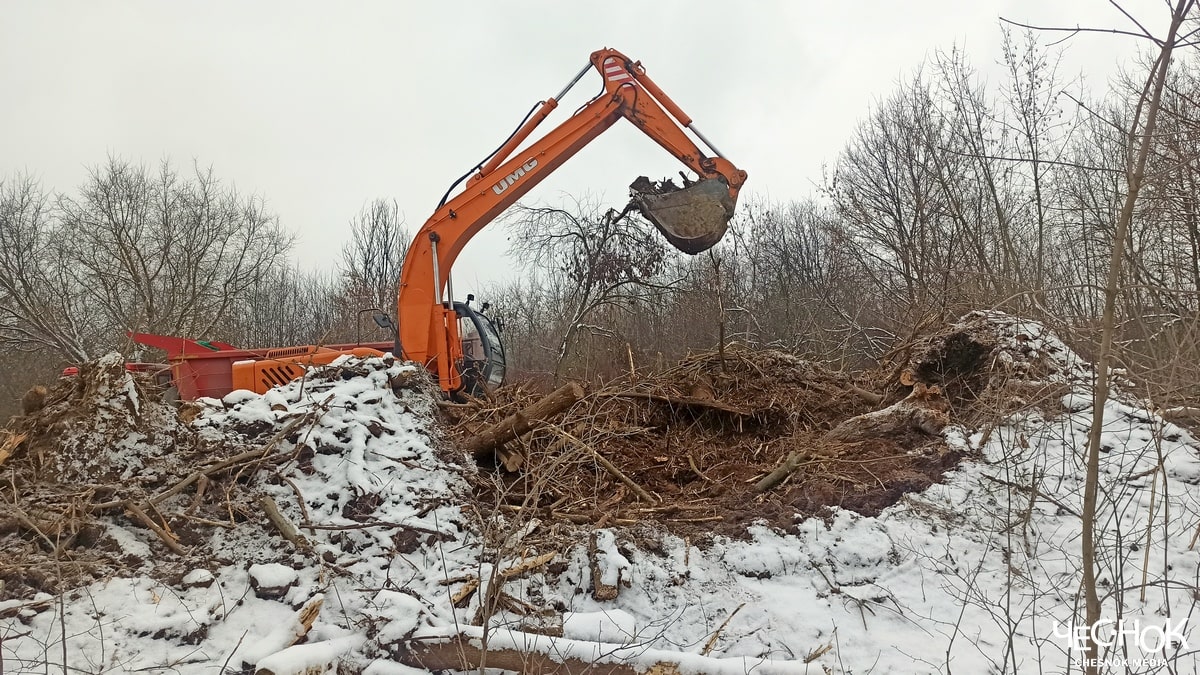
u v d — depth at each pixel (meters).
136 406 5.25
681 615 4.59
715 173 8.86
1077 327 4.80
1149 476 5.66
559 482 6.29
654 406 8.29
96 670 3.54
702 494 6.44
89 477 4.83
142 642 3.78
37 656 3.54
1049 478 5.74
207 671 3.66
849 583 4.93
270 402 5.97
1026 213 14.18
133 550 4.43
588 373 13.01
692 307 17.97
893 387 8.30
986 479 5.86
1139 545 5.00
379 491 5.21
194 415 5.88
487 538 4.82
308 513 4.96
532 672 3.71
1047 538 5.24
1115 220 7.26
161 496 4.74
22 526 4.37
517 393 9.00
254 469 5.21
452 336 8.80
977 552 5.17
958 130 15.34
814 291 20.02
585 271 16.25
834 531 5.38
